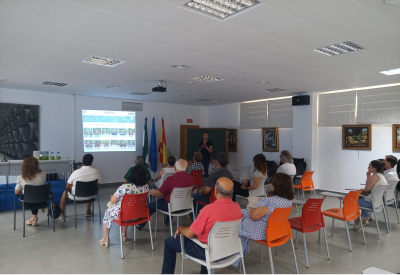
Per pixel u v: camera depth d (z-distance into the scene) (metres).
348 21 3.24
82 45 4.09
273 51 4.36
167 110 10.96
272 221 3.04
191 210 4.53
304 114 8.53
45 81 6.77
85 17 3.13
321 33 3.61
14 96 7.87
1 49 4.27
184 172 4.44
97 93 8.63
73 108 8.88
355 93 7.66
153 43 4.00
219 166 4.82
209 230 2.66
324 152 8.37
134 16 3.11
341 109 7.94
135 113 10.15
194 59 4.80
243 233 3.18
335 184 8.14
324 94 8.33
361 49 4.28
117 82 6.86
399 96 6.84
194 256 2.78
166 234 4.64
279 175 3.19
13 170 6.23
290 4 2.83
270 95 8.86
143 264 3.52
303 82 6.75
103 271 3.33
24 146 8.01
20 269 3.37
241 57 4.68
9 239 4.38
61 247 4.07
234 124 11.02
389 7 2.88
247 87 7.45
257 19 3.20
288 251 3.99
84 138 9.09
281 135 9.41
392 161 5.64
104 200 7.21
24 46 4.13
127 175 5.47
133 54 4.52
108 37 3.76
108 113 9.55
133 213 3.81
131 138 10.06
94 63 5.21
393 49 4.25
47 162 6.57
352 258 3.76
